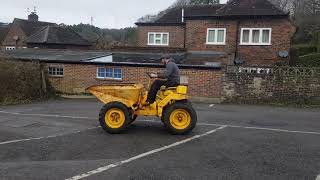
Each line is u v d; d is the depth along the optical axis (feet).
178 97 34.99
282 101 58.13
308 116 46.80
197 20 90.07
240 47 86.74
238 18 86.22
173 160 26.55
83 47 134.41
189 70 61.41
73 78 68.54
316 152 29.17
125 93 35.29
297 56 94.53
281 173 24.00
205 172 24.02
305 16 123.03
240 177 23.17
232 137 33.96
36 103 59.62
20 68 63.16
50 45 123.54
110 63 66.23
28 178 22.70
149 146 30.42
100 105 56.44
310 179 22.98
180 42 104.99
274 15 82.84
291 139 33.53
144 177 22.99
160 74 35.53
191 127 34.63
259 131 36.86
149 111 35.27
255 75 58.70
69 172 23.82
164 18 108.27
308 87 57.16
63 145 30.78
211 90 60.70
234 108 53.52
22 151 29.01
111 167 24.90
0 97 59.21
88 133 35.45
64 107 54.29
